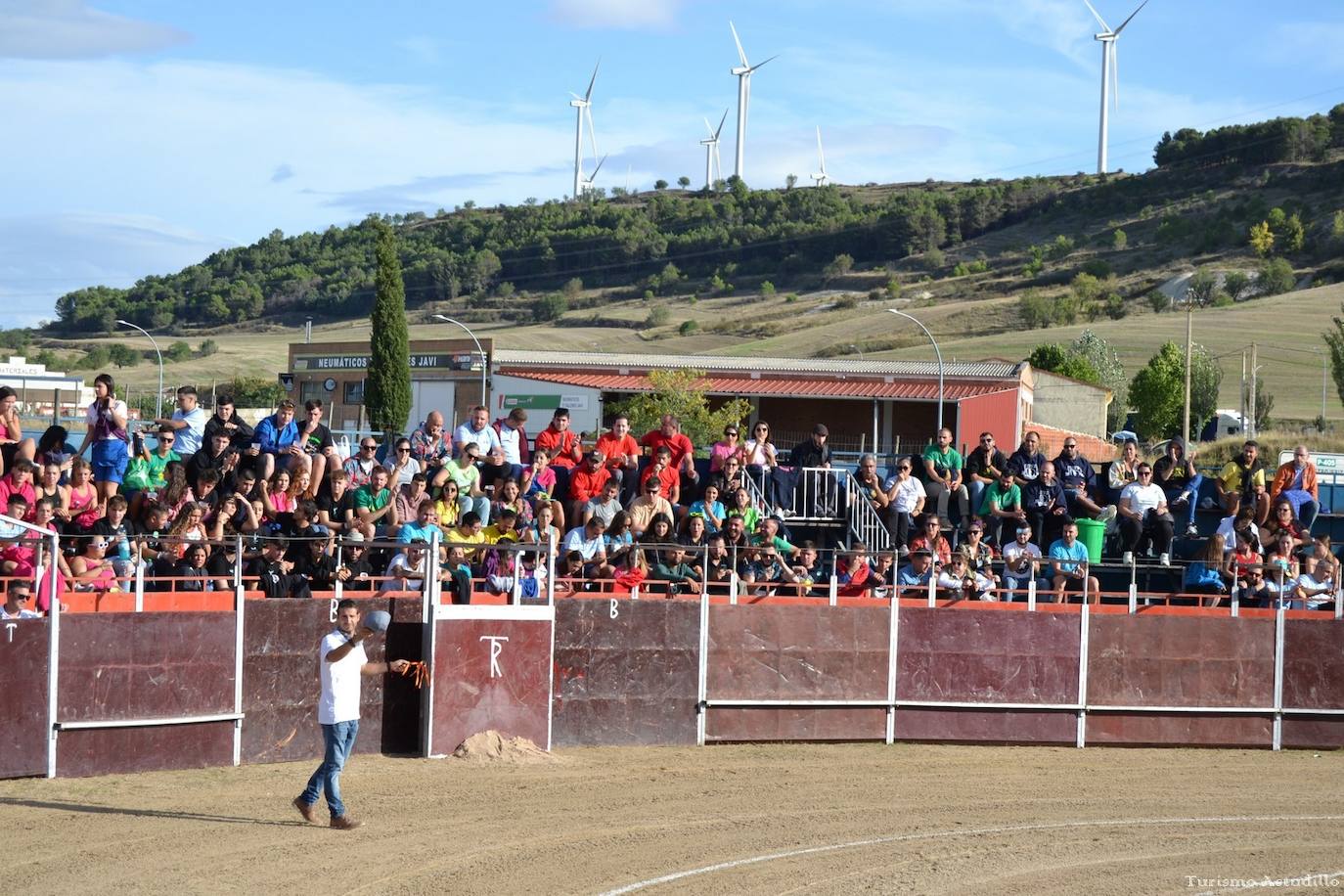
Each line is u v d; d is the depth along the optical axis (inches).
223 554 608.4
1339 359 2987.2
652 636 641.0
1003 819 501.0
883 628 673.6
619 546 692.7
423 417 2346.2
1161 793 567.2
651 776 563.5
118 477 689.6
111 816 457.1
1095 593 740.7
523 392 2129.7
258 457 719.7
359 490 711.1
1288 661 714.8
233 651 556.4
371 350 2465.6
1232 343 4448.8
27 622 508.7
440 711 589.0
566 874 403.9
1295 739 712.4
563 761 590.2
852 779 573.6
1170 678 701.9
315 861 409.1
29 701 508.7
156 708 535.2
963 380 2036.2
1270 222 6776.6
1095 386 2493.8
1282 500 846.5
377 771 552.4
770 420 2132.1
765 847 443.8
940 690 678.5
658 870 411.5
